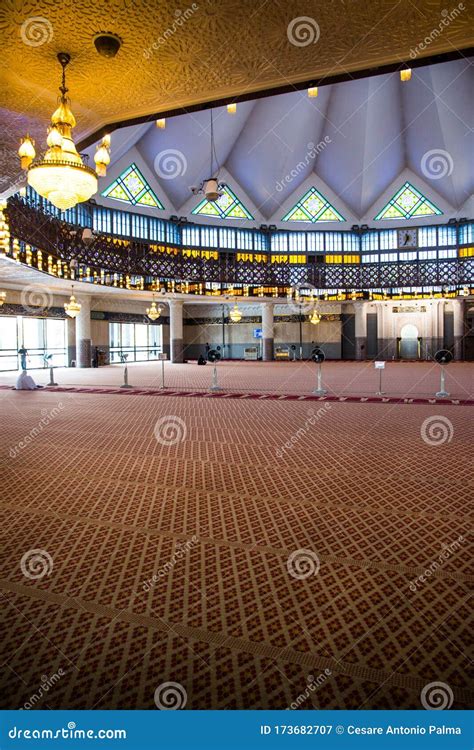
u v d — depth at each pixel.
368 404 9.70
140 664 2.08
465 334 27.88
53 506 4.05
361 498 4.12
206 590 2.68
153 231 24.41
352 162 27.03
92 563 3.02
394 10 3.64
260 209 28.25
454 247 27.14
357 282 28.23
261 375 17.61
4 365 20.22
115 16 3.69
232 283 26.66
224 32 3.92
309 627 2.32
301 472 4.93
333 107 25.22
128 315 27.38
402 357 30.19
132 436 6.88
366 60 4.38
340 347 30.75
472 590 2.64
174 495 4.29
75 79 4.64
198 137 24.27
